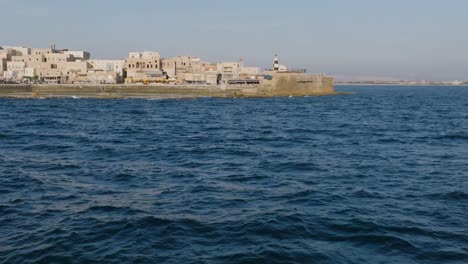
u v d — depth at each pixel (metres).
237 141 47.78
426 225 19.81
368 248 17.36
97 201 23.62
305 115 84.19
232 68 190.62
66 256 16.55
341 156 38.28
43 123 64.06
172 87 137.12
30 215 21.27
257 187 26.84
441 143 46.78
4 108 92.88
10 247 17.39
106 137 49.94
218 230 19.11
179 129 59.38
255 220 20.19
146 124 65.44
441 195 24.89
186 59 184.25
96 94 132.38
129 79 162.00
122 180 28.59
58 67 172.00
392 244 17.67
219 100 130.00
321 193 25.41
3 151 39.69
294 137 51.38
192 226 19.58
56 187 26.67
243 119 75.06
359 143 46.59
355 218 20.69
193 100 129.00
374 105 120.38
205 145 44.59
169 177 29.58
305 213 21.42
